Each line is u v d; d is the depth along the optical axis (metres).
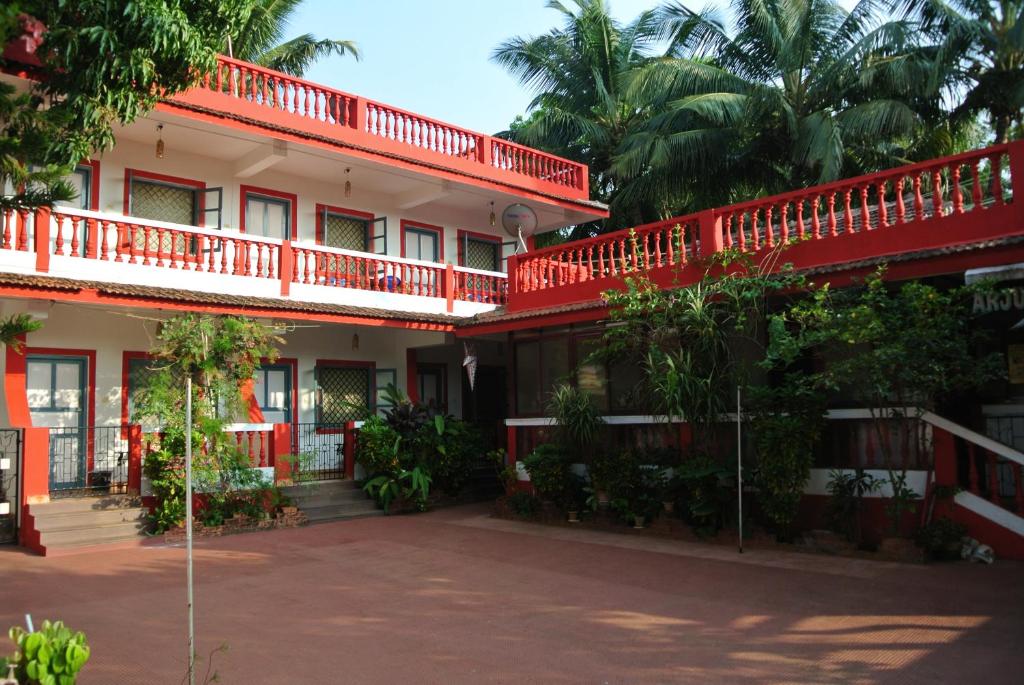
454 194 18.67
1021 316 11.06
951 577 8.40
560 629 7.10
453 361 19.56
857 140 21.20
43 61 7.61
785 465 9.95
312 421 16.58
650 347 11.48
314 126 15.77
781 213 11.85
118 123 13.70
